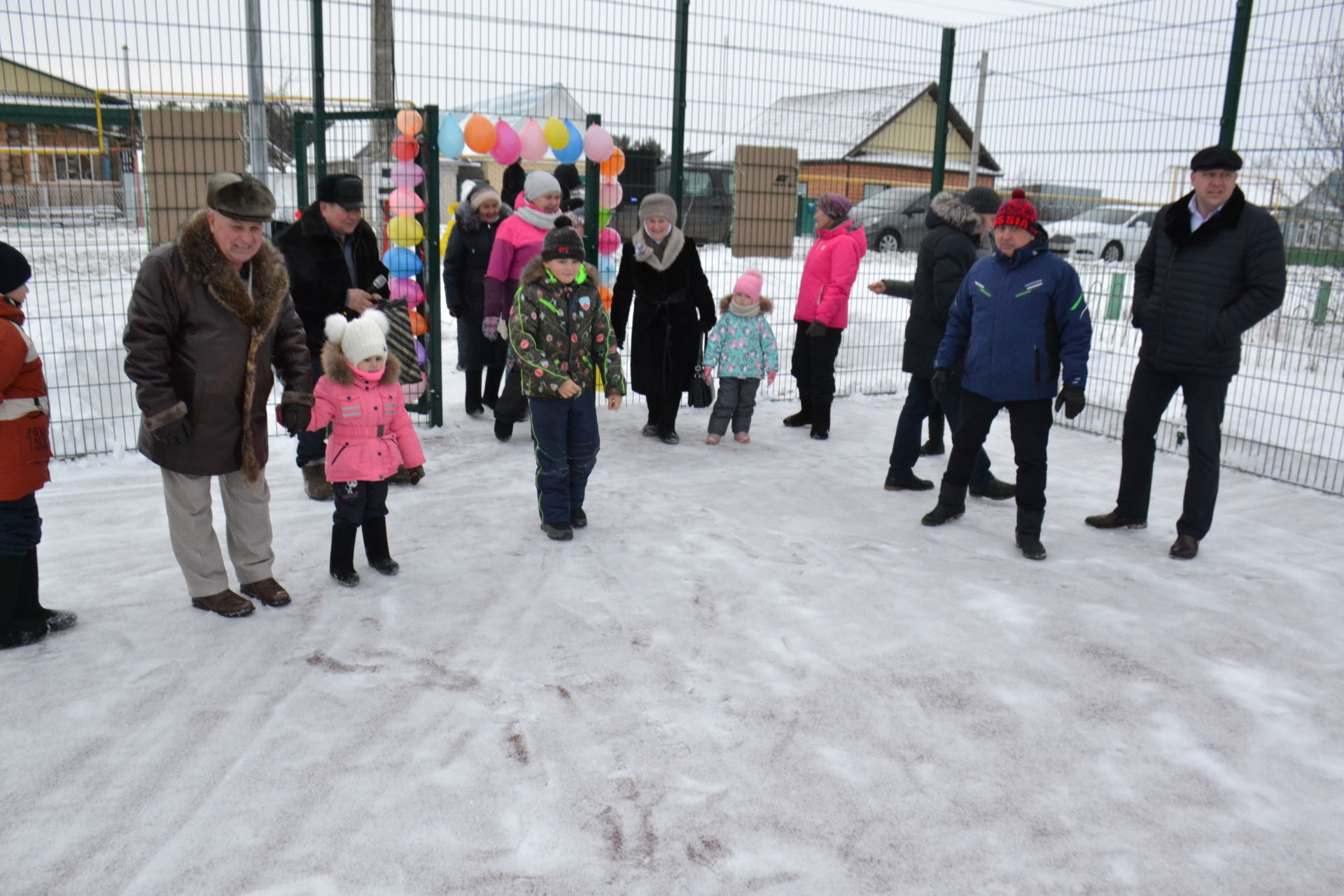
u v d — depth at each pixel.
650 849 2.43
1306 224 6.56
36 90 6.89
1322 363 7.45
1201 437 4.73
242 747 2.83
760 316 6.75
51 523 4.71
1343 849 2.54
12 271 3.19
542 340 4.60
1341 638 3.88
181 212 6.29
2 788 2.60
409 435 4.14
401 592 4.03
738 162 7.83
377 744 2.87
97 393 6.69
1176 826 2.62
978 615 3.98
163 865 2.31
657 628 3.75
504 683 3.27
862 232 6.93
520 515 5.08
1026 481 4.74
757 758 2.86
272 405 7.07
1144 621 3.98
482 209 6.84
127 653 3.40
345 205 4.98
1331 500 5.87
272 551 3.91
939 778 2.80
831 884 2.33
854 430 7.42
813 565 4.49
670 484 5.79
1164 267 4.82
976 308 4.81
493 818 2.53
